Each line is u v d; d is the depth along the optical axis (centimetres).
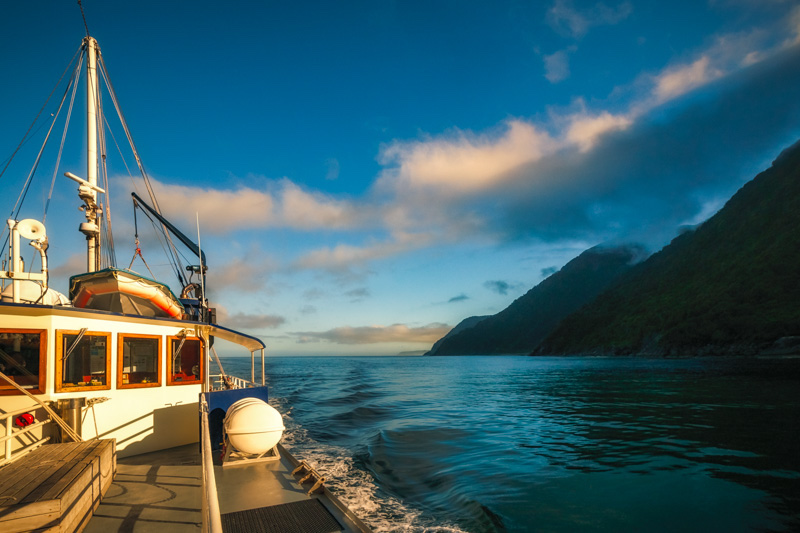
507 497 1099
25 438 757
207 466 452
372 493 1106
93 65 1253
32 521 453
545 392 4638
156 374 995
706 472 1335
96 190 1223
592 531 898
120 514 620
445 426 2291
